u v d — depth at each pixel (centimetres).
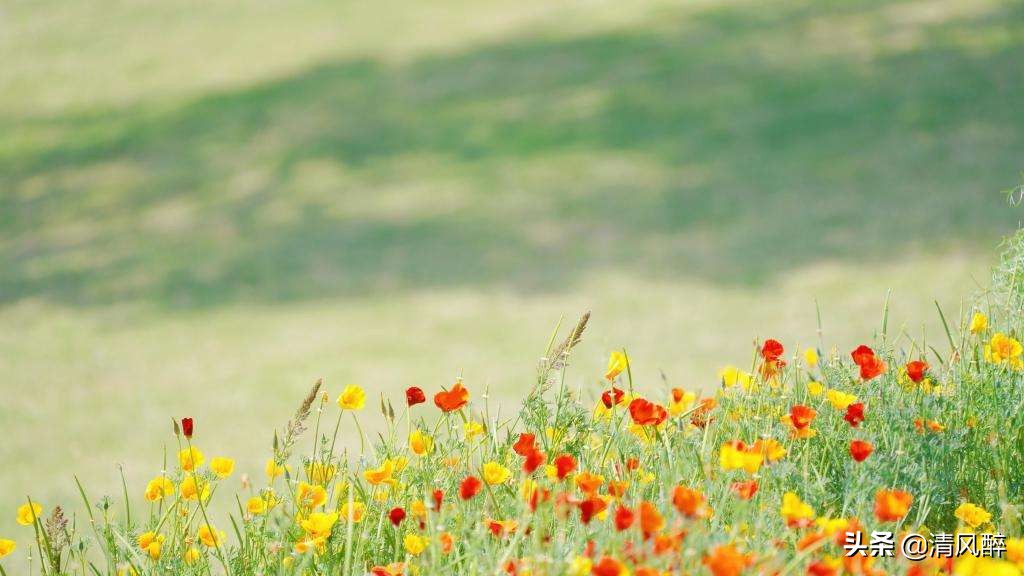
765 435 266
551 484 259
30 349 1009
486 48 2152
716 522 241
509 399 721
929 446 275
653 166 1459
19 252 1428
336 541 273
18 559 539
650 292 1006
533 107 1780
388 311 1028
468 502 267
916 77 1666
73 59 2570
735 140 1520
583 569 215
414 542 249
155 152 1822
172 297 1157
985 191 1209
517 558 243
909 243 1066
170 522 291
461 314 997
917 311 865
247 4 2873
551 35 2186
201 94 2127
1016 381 306
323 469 290
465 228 1302
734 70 1820
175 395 828
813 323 868
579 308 982
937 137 1424
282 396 802
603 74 1894
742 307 936
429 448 293
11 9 3147
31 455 709
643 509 209
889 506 221
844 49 1847
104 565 370
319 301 1087
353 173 1586
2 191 1728
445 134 1706
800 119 1563
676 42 2016
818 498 259
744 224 1202
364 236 1313
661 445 286
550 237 1237
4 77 2497
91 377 902
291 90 2053
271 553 265
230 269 1242
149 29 2753
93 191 1670
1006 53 1716
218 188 1600
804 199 1265
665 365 788
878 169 1338
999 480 278
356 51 2262
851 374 307
